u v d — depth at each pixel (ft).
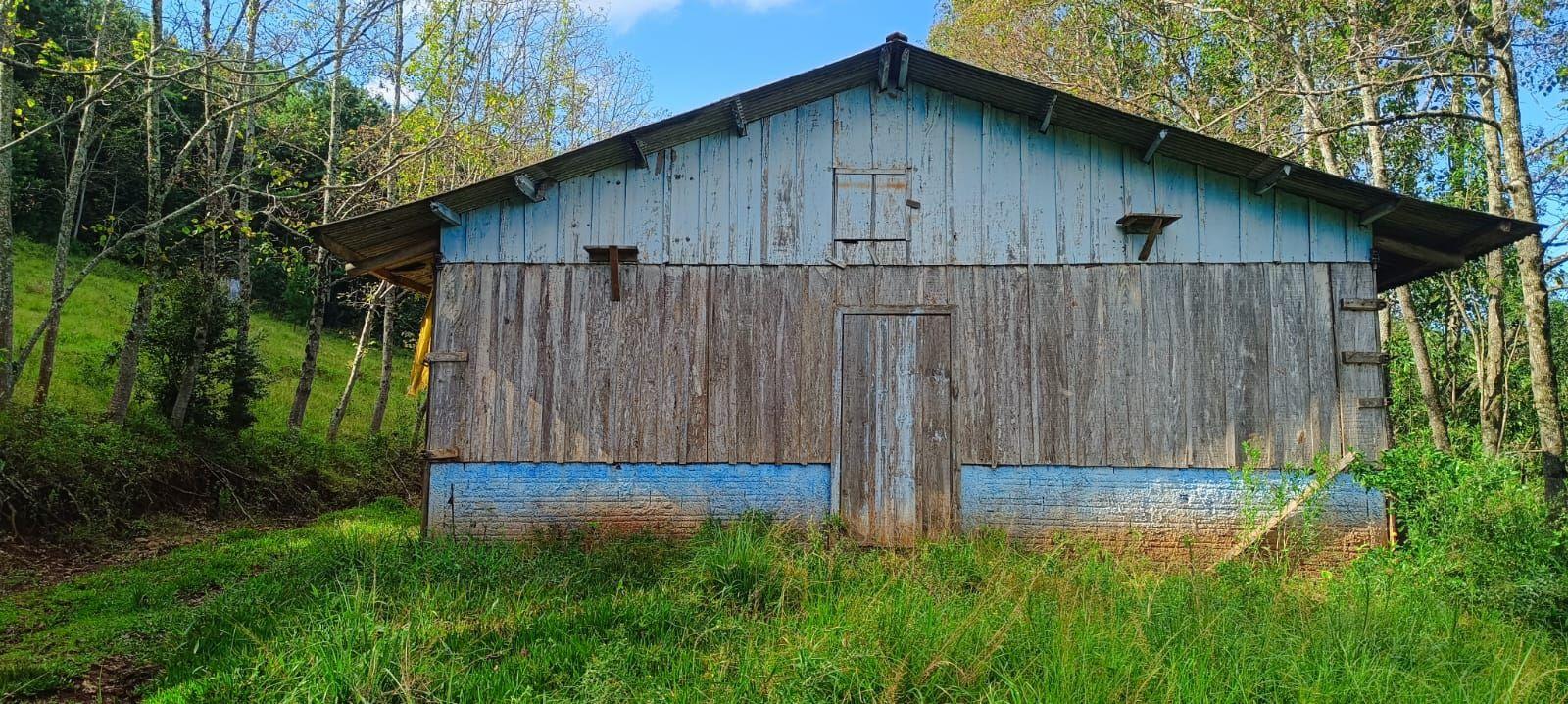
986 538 24.73
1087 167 26.45
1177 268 25.98
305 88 81.00
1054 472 25.70
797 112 26.86
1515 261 46.16
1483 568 20.25
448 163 59.52
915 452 25.93
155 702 14.94
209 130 44.65
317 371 77.56
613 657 15.52
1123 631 15.90
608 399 26.05
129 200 91.76
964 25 71.46
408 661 14.84
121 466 35.50
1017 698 13.35
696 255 26.43
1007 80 24.84
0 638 19.26
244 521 39.17
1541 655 16.92
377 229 25.17
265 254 53.01
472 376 25.96
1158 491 25.44
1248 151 24.21
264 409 59.82
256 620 18.56
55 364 52.03
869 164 26.71
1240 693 13.78
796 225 26.53
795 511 25.79
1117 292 26.03
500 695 14.71
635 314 26.27
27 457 31.65
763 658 15.07
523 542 25.02
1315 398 25.36
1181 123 54.80
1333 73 40.60
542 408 25.98
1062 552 24.22
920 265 26.37
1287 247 25.85
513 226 26.37
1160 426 25.58
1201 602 18.35
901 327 26.30
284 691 14.40
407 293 73.00
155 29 38.88
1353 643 15.89
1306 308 25.66
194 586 24.27
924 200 26.58
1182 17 51.60
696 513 25.82
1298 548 24.54
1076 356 25.94
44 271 77.92
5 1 34.60
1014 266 26.30
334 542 24.97
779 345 26.25
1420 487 22.70
